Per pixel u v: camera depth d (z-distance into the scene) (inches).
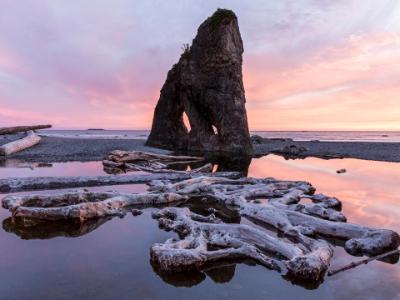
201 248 264.8
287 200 456.8
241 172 782.5
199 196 505.0
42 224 349.7
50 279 218.7
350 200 482.6
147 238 309.3
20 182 549.0
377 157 1189.1
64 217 358.3
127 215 393.7
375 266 253.1
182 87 1370.6
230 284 221.1
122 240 303.0
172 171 749.9
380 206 445.1
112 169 775.1
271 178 636.7
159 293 204.7
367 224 361.7
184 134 1465.3
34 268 236.5
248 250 264.8
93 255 264.2
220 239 291.0
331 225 330.6
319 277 229.8
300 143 2100.1
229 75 1283.2
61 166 802.2
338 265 255.3
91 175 668.1
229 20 1283.2
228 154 1231.5
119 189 539.2
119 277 225.0
